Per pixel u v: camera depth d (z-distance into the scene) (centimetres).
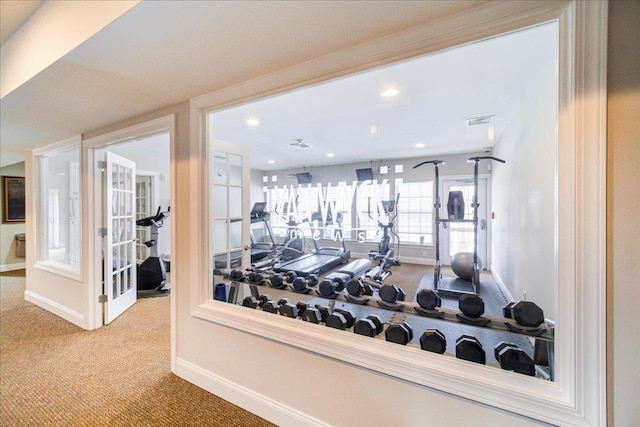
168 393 190
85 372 215
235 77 163
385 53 126
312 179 704
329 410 146
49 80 167
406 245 564
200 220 196
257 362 171
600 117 91
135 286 371
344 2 101
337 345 142
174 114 207
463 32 111
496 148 433
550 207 202
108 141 264
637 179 88
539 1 98
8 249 572
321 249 609
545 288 212
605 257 91
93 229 294
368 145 471
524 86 248
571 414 97
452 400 118
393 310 156
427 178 556
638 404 88
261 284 213
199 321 197
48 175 387
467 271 396
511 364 118
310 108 300
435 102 284
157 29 117
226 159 276
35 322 309
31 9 164
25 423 165
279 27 117
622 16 88
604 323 92
